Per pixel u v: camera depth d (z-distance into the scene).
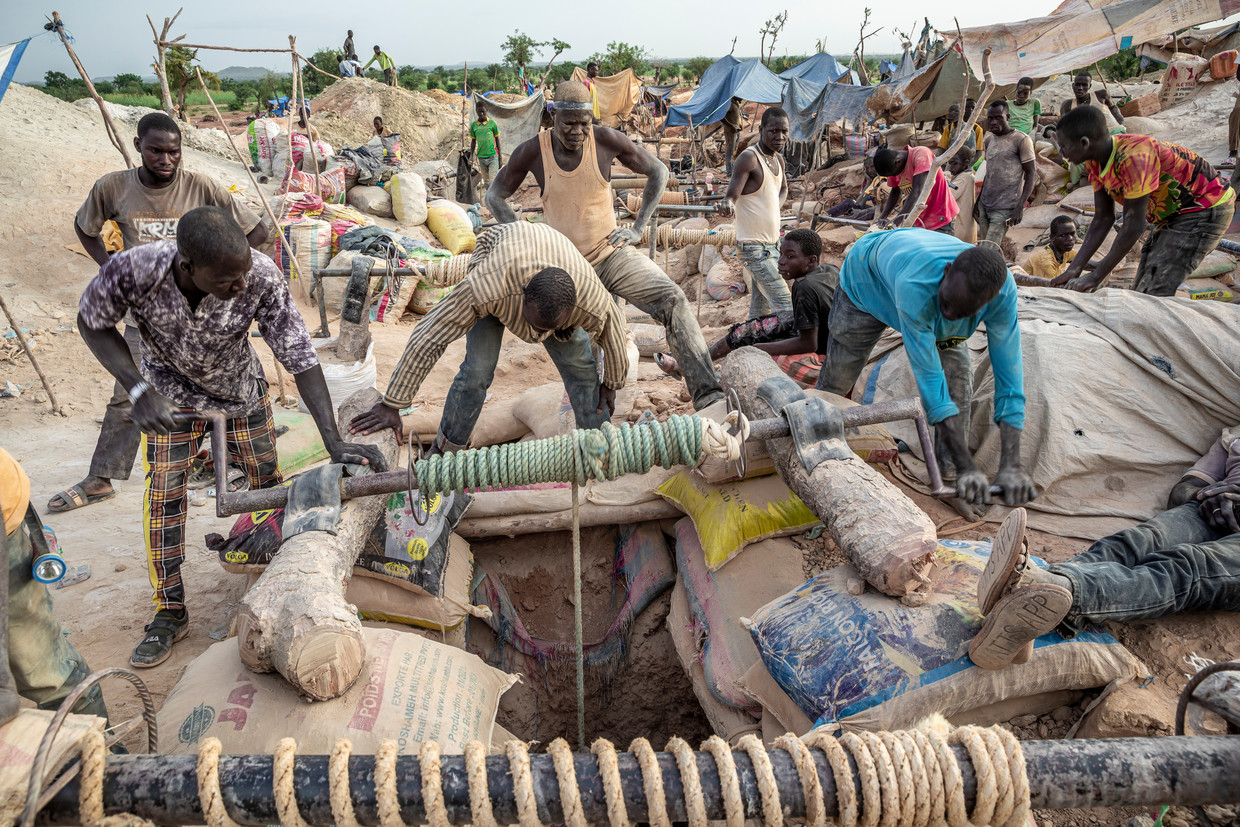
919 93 15.63
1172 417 3.87
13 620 2.09
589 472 2.69
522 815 1.53
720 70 20.55
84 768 1.49
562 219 4.16
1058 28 8.77
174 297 2.87
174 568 3.46
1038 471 3.87
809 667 2.69
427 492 2.78
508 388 6.21
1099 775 1.58
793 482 3.27
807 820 1.61
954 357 3.75
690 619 3.77
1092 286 4.67
